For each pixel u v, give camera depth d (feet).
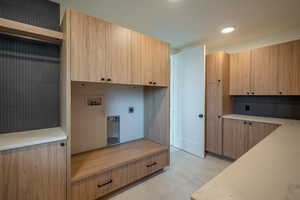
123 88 8.45
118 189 6.31
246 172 2.49
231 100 10.23
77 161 6.02
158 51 7.41
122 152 7.02
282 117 8.64
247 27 7.87
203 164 8.64
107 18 6.95
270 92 8.20
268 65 8.26
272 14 6.56
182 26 7.76
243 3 5.73
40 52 5.41
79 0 5.57
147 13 6.51
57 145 4.44
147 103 9.09
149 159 6.97
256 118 8.50
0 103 4.75
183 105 10.82
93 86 7.33
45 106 5.55
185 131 10.69
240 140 8.55
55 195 4.42
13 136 4.51
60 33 4.97
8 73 4.86
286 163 2.82
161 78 7.54
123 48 6.08
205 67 9.79
